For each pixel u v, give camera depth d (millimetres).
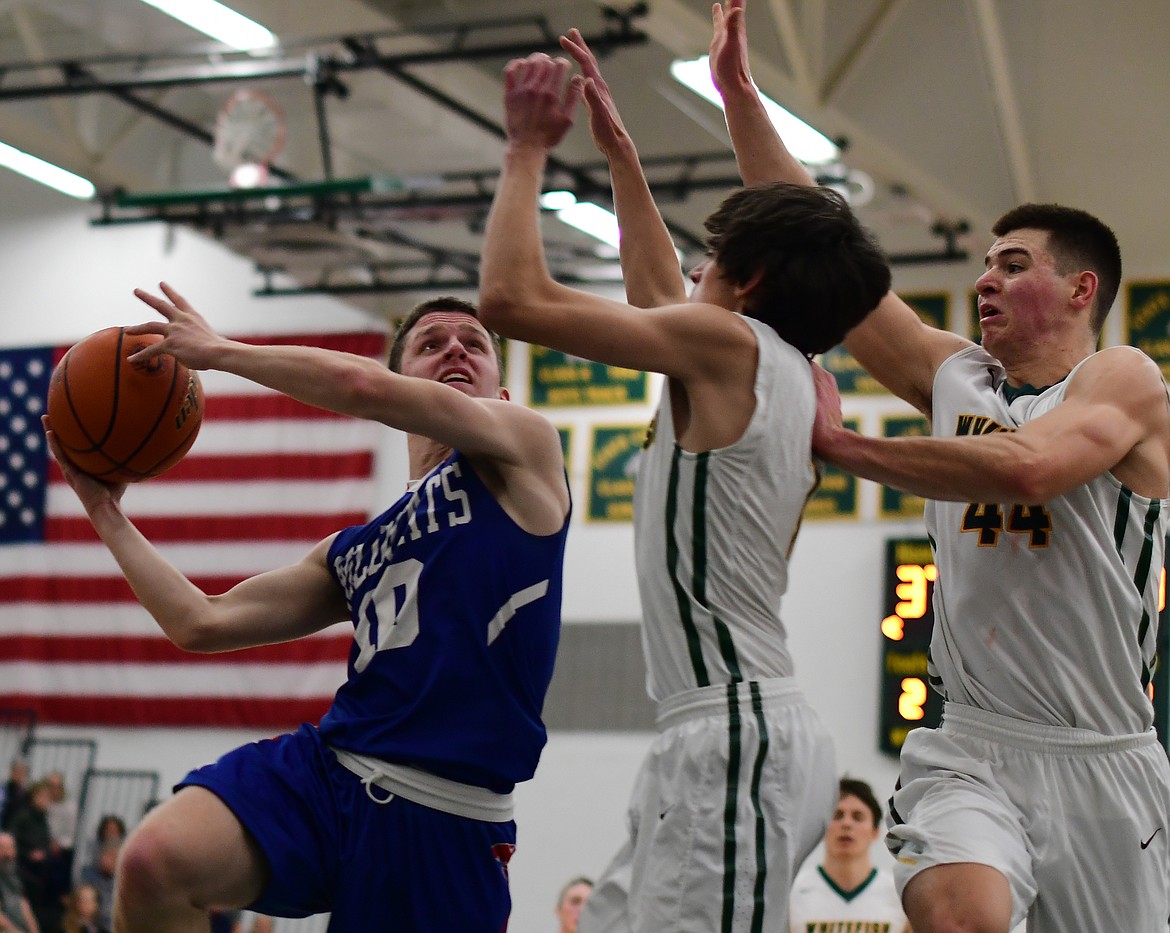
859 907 9008
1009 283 4262
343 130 14430
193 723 15719
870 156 12234
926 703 12992
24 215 17469
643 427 15000
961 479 3629
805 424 3496
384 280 15867
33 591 16391
